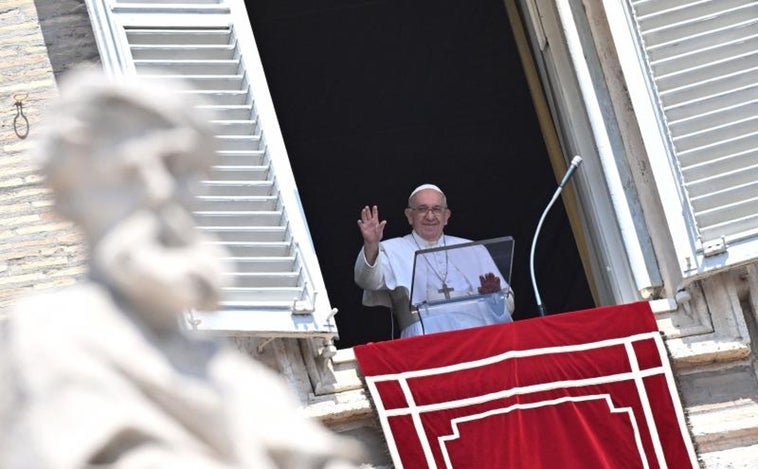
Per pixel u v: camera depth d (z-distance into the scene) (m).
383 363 31.69
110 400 6.62
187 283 6.92
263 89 33.31
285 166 32.75
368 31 52.50
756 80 33.66
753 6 34.06
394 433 31.22
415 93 53.72
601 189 35.47
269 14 52.00
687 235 32.78
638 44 33.94
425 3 51.88
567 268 52.75
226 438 6.80
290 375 31.61
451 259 34.06
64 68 33.88
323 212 55.06
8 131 33.38
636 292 34.19
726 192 32.91
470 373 31.72
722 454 31.91
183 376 6.83
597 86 34.69
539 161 54.09
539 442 31.45
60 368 6.60
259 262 31.75
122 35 33.12
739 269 33.12
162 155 7.05
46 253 32.62
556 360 31.91
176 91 7.32
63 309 6.73
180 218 7.01
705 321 32.84
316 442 7.02
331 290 55.12
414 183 54.88
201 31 33.59
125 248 6.88
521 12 43.09
